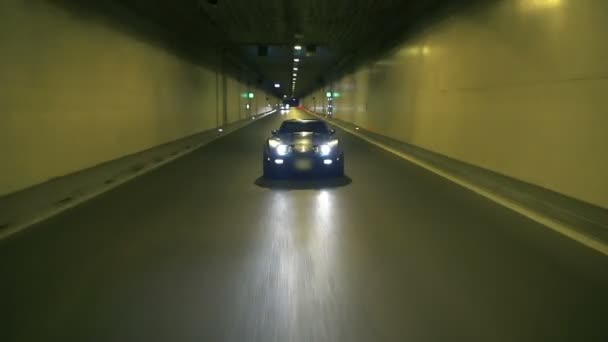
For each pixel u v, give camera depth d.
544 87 10.31
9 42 9.84
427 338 4.18
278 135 14.07
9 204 9.30
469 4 14.79
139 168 15.92
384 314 4.67
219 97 40.75
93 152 14.49
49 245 7.09
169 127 24.27
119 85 16.73
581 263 6.20
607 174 8.27
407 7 20.97
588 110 8.73
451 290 5.29
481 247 6.95
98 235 7.65
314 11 23.94
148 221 8.60
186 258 6.46
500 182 11.65
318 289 5.33
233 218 8.84
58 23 12.05
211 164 17.16
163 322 4.49
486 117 13.65
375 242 7.24
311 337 4.19
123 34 17.02
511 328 4.36
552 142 10.05
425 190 11.80
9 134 9.90
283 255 6.59
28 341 4.14
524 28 11.23
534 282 5.52
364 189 11.95
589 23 8.68
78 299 5.05
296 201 10.46
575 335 4.22
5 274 5.84
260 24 27.81
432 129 19.14
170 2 19.48
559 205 8.84
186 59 28.14
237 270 5.97
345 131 38.41
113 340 4.14
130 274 5.83
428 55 19.56
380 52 31.16
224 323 4.46
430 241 7.28
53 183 11.51
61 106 12.30
